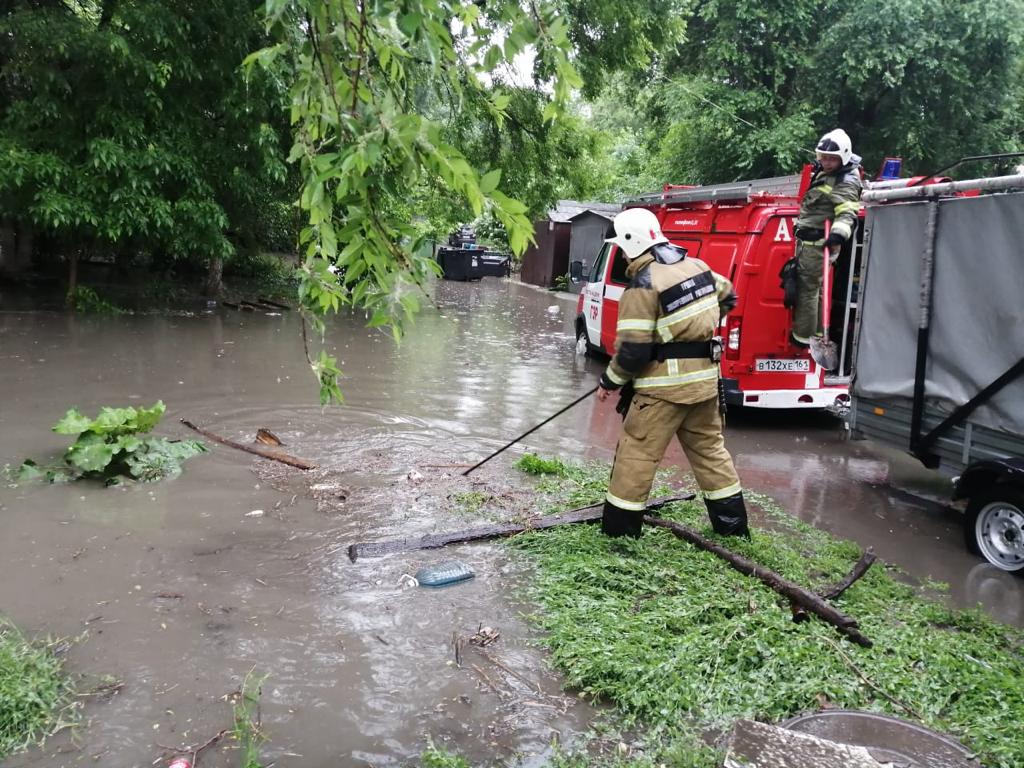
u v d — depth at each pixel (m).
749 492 6.15
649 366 4.54
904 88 16.67
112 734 2.92
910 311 5.76
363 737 2.97
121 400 7.85
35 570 4.20
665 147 21.05
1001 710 3.15
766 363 7.96
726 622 3.73
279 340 11.91
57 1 12.32
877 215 6.03
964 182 5.26
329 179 1.84
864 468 7.17
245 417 7.53
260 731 2.97
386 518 5.18
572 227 25.56
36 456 6.03
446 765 2.77
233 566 4.36
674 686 3.24
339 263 1.89
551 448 7.11
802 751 2.80
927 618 4.02
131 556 4.43
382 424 7.56
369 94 1.85
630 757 2.90
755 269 7.80
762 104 17.41
